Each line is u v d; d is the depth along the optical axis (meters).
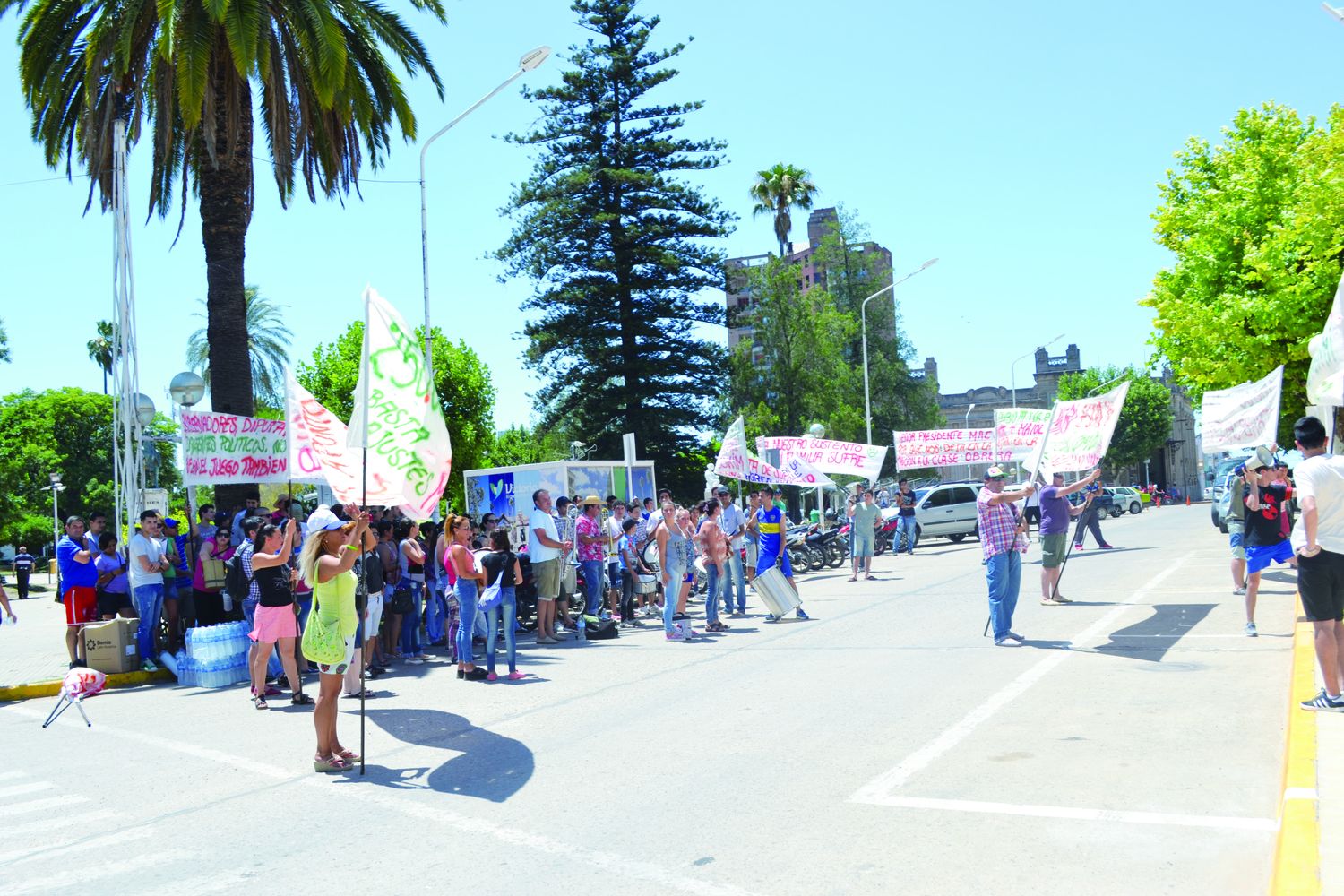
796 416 45.19
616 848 5.34
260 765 7.80
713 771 6.70
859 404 51.97
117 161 15.34
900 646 11.44
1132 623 11.75
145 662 12.98
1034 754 6.55
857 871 4.77
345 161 19.06
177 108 17.27
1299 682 7.62
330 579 7.43
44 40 16.11
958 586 17.78
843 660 10.76
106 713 10.62
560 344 39.97
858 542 21.12
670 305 40.12
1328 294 19.25
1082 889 4.40
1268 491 10.21
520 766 7.20
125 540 14.73
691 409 40.59
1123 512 50.22
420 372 8.45
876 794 5.95
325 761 7.42
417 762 7.52
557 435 46.62
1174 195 24.34
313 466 14.21
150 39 16.30
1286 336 20.05
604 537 14.79
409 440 8.28
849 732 7.50
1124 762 6.24
